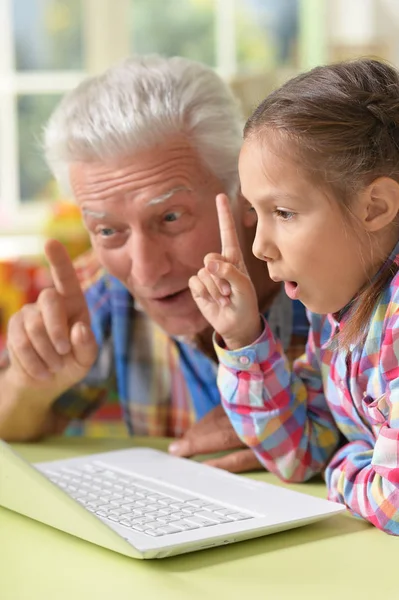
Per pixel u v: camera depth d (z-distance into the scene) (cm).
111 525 90
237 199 135
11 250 374
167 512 94
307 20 434
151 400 164
